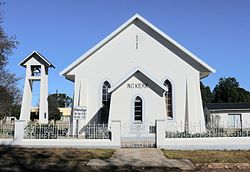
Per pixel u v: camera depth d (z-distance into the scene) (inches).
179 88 1026.1
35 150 719.1
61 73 1043.3
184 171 545.0
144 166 567.8
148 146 799.1
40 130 796.0
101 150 732.0
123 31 1067.3
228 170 553.6
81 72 1049.5
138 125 922.7
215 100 3373.5
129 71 1030.4
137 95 936.3
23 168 539.5
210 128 837.2
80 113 898.1
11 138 800.9
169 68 1038.4
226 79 3412.9
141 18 1055.0
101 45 1056.8
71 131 886.4
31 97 1048.8
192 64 1032.2
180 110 1015.0
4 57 1311.5
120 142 772.6
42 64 1045.8
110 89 941.8
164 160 621.9
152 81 938.1
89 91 1042.7
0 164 567.2
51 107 2785.4
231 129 817.5
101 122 1021.8
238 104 2177.7
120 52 1055.6
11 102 1807.3
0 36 1269.7
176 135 821.2
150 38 1057.5
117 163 589.3
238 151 735.7
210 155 677.9
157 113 924.6
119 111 933.2
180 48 1033.5
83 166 563.5
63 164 574.6
